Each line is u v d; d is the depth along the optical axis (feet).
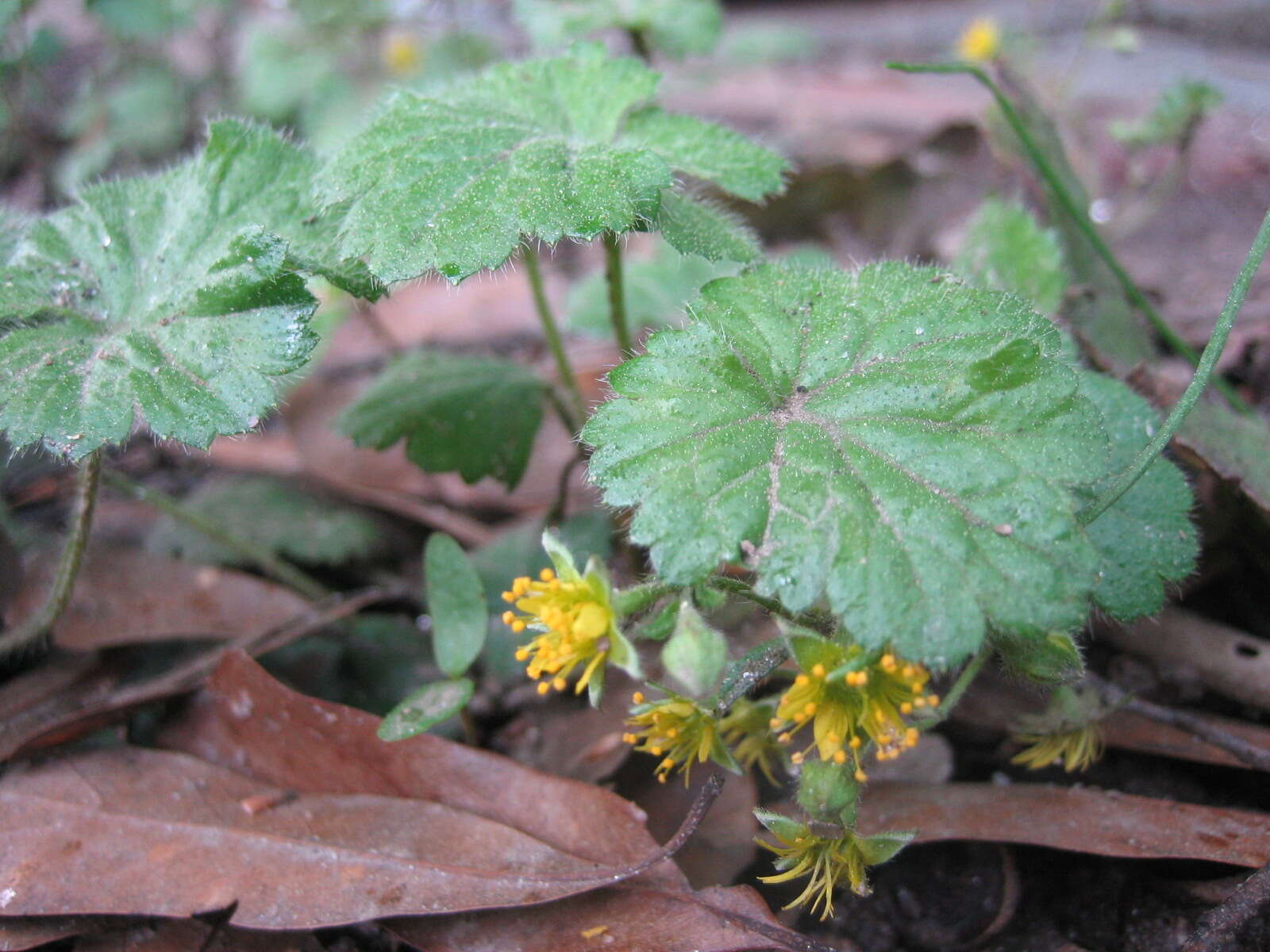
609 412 0.44
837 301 0.46
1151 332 0.67
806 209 0.93
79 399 0.46
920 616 0.40
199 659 0.56
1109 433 0.49
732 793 0.50
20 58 0.83
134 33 0.96
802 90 1.30
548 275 0.92
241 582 0.60
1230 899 0.44
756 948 0.44
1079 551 0.40
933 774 0.53
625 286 0.76
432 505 0.69
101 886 0.46
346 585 0.66
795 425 0.43
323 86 1.09
